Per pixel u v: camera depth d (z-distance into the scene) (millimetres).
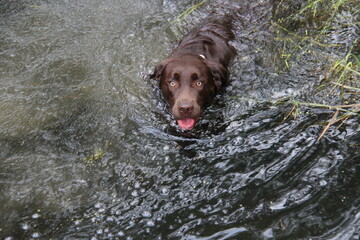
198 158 1069
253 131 1132
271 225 898
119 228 929
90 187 1028
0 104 1309
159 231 914
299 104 1202
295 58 1395
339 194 941
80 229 935
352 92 1228
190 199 974
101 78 1387
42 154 1131
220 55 1387
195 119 1140
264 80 1316
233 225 909
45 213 978
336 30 1504
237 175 1018
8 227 953
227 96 1273
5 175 1079
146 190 1005
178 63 1216
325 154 1039
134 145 1126
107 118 1222
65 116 1246
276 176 1003
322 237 864
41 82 1392
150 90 1317
